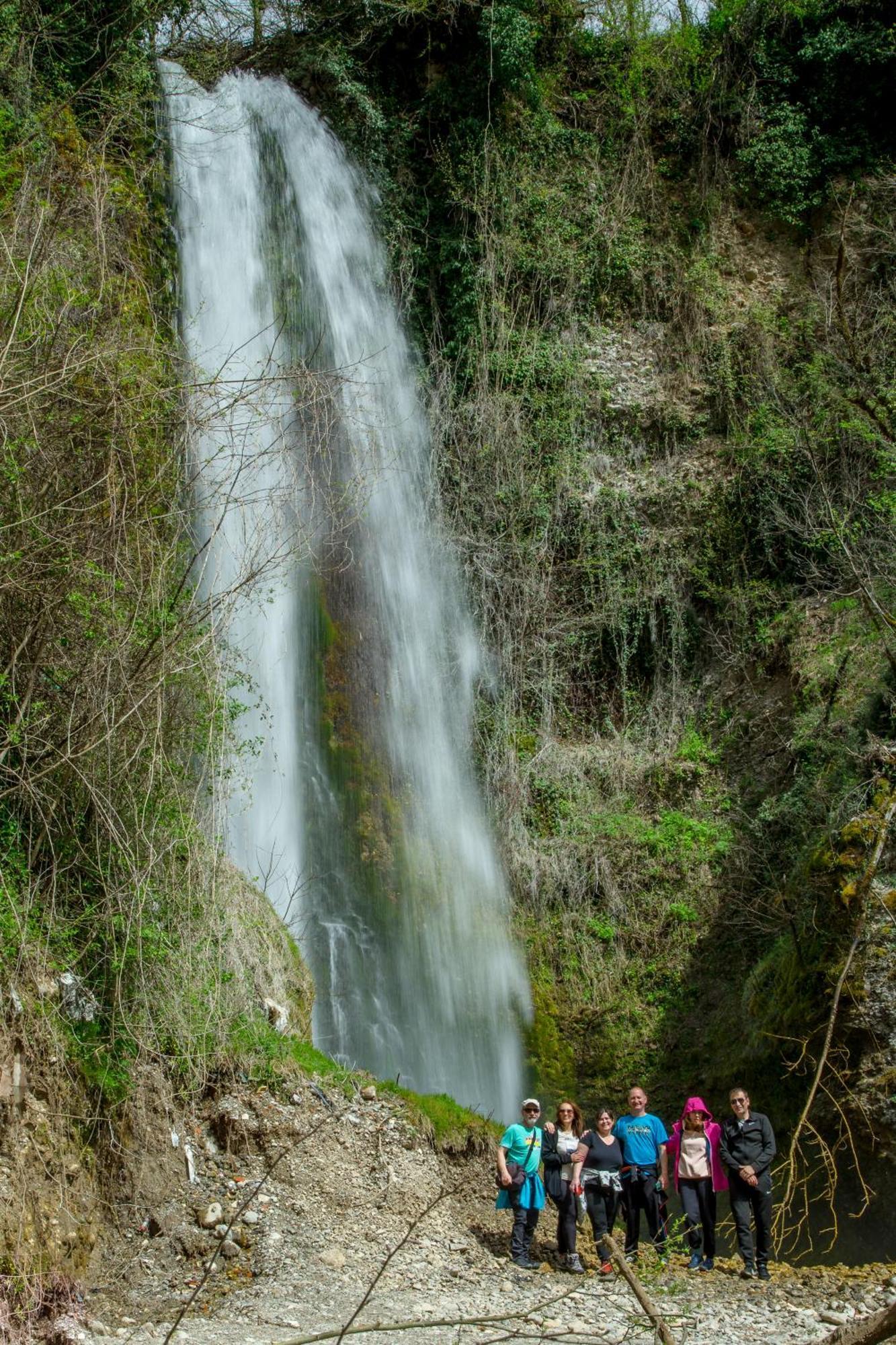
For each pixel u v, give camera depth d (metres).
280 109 18.42
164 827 8.68
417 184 19.73
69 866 7.92
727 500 18.09
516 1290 7.85
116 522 8.23
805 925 12.61
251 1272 7.60
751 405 18.50
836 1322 7.36
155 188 15.12
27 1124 7.01
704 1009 15.18
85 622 8.00
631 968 15.83
